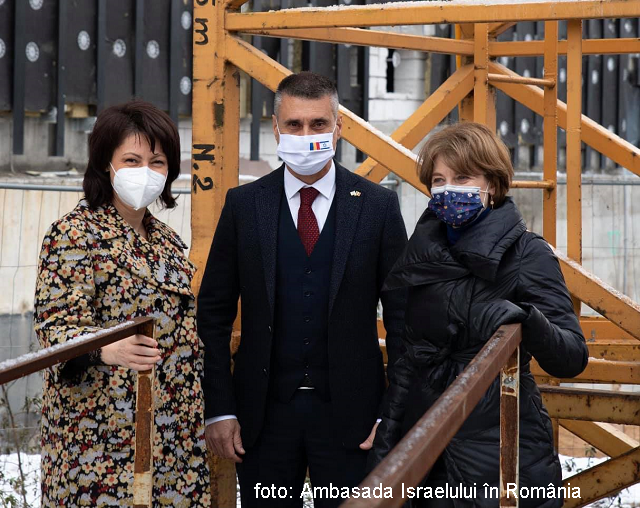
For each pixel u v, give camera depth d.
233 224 3.23
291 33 4.03
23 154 7.75
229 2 3.79
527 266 2.54
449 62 10.46
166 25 8.51
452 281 2.58
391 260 3.13
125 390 2.72
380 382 3.17
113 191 2.88
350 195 3.16
